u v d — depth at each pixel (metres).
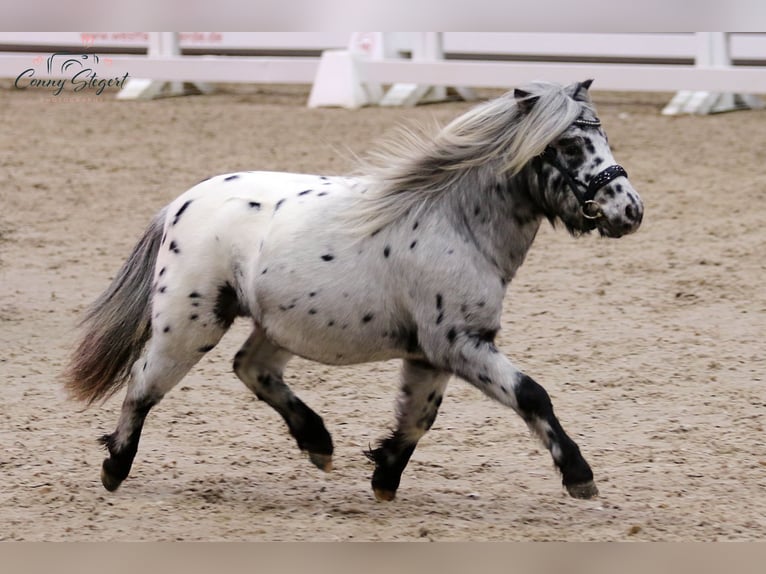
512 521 8.34
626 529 8.16
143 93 30.56
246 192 8.66
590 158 7.88
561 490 9.08
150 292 9.02
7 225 18.52
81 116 27.81
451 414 10.98
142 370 8.77
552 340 13.30
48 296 15.01
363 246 8.20
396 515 8.49
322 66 29.08
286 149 23.39
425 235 8.05
